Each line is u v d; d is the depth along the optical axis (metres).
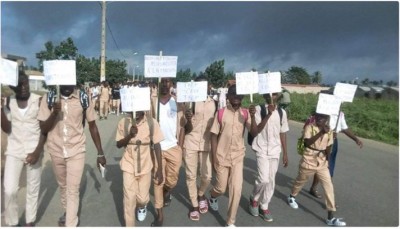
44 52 21.20
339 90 5.21
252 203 5.11
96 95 16.77
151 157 4.50
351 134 5.67
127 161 4.28
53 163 4.26
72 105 4.14
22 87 3.96
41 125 4.06
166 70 4.74
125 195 4.23
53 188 5.65
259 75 4.65
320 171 4.93
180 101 4.89
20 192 5.14
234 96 4.44
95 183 6.25
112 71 42.97
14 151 4.06
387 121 15.30
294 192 5.48
